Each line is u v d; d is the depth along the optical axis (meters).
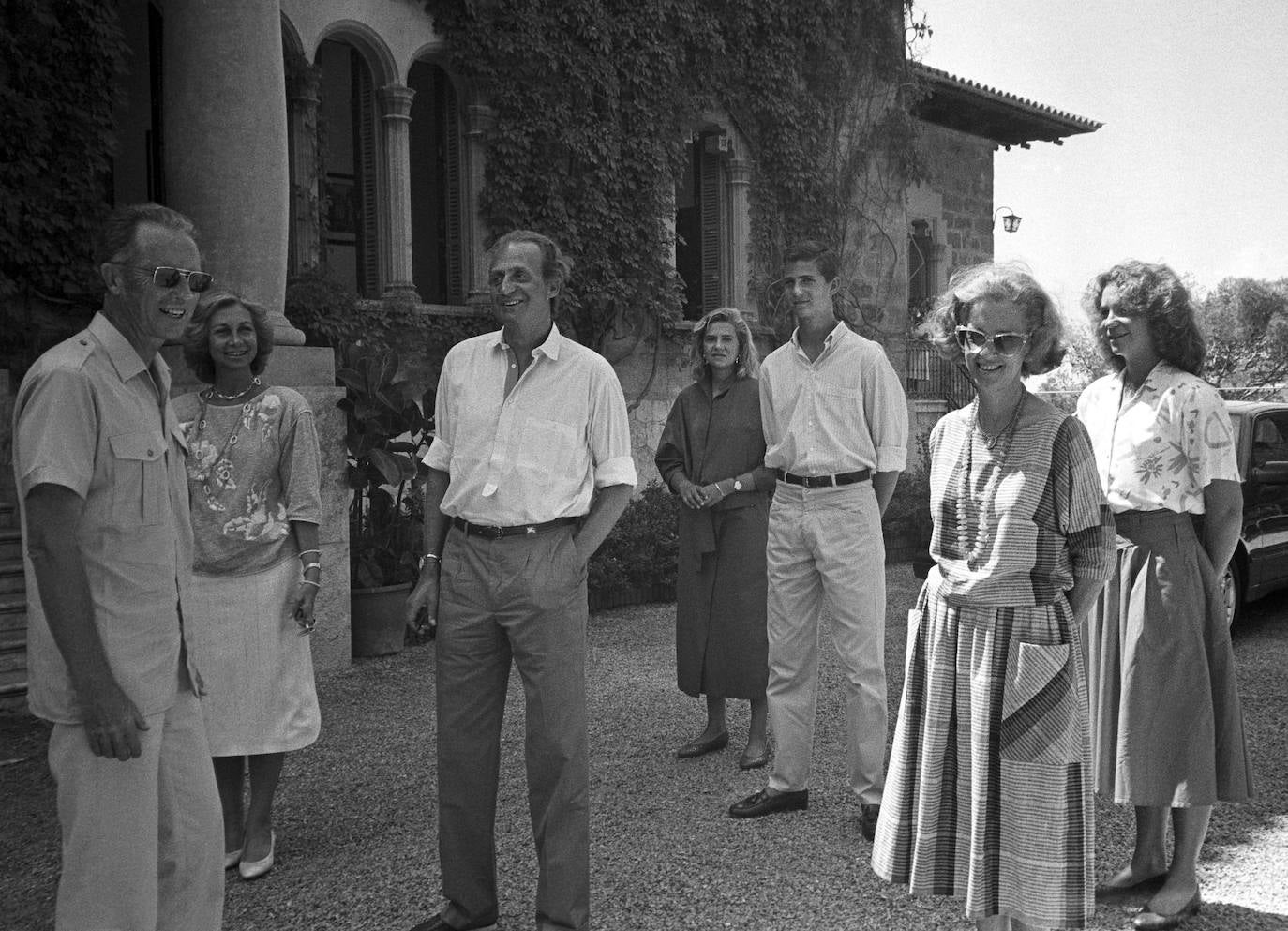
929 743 2.66
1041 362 2.62
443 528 3.31
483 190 10.27
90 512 2.22
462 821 3.11
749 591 4.81
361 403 7.34
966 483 2.67
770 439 4.32
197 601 3.59
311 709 3.77
